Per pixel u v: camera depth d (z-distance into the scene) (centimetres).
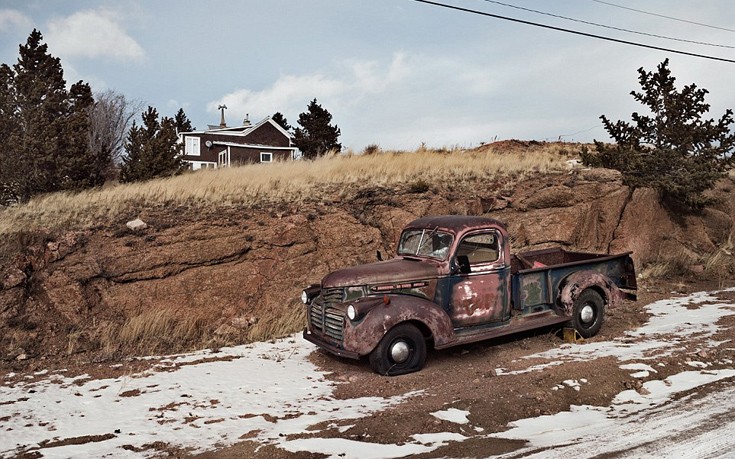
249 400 682
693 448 501
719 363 754
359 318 755
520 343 895
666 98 1666
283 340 1004
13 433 598
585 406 627
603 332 940
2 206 1552
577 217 1438
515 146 2864
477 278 825
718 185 1767
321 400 675
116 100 4488
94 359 906
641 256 1481
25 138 1834
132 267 1095
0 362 885
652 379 698
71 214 1288
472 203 1458
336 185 1580
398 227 1356
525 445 523
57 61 2453
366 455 505
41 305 1018
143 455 528
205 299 1103
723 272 1444
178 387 742
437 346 767
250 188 1510
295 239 1245
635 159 1622
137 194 1452
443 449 516
